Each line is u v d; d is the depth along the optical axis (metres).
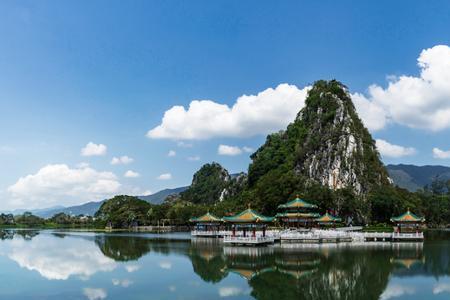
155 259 72.75
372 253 77.69
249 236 97.25
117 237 138.75
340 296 44.09
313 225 121.88
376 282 50.97
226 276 55.00
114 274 57.66
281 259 69.81
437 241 107.38
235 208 175.25
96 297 44.31
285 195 164.25
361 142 199.25
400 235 106.38
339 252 79.38
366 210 166.38
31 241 124.94
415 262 66.38
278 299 42.88
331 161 189.75
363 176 186.88
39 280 53.66
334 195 163.25
